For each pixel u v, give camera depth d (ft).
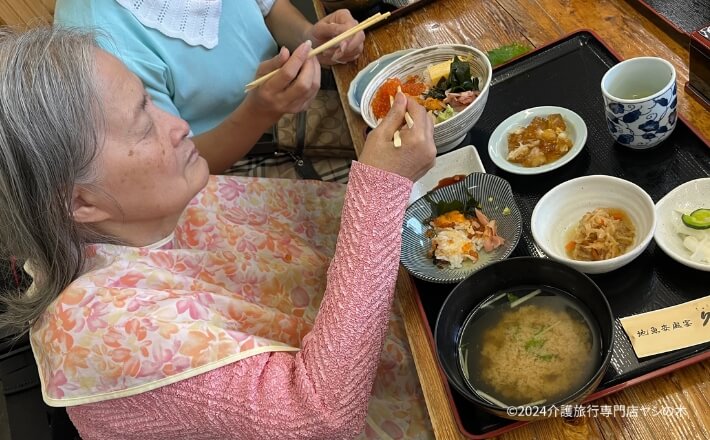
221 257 3.94
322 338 3.18
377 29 5.57
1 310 3.73
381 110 4.65
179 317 3.12
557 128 4.06
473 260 3.63
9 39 2.93
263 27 6.04
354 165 3.40
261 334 3.61
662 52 4.12
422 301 3.64
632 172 3.68
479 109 4.23
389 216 3.29
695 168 3.52
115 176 3.08
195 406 3.02
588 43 4.49
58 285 3.16
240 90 5.81
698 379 2.76
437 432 3.00
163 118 3.34
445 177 4.29
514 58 4.66
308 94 4.56
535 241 3.34
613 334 2.71
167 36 5.22
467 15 5.23
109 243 3.39
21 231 2.91
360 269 3.22
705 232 3.07
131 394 2.98
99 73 2.96
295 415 3.06
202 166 3.56
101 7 4.92
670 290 3.08
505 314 3.18
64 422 3.98
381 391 4.07
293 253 4.33
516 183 4.01
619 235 3.29
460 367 3.08
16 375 4.09
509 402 2.86
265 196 4.87
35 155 2.75
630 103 3.43
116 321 3.00
